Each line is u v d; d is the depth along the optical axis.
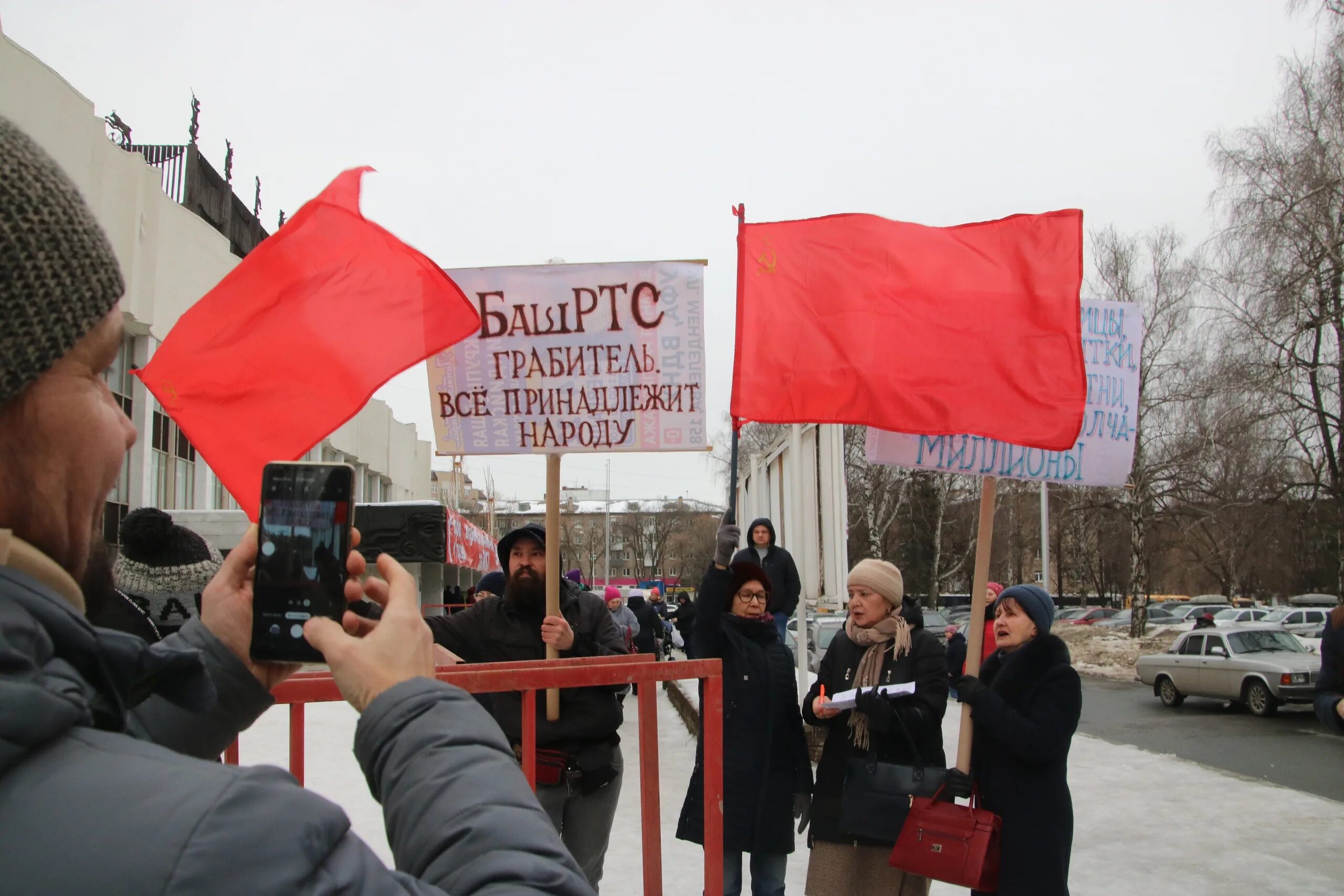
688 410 4.98
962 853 4.19
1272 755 13.19
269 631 1.26
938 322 5.07
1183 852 6.84
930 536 52.44
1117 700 21.22
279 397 2.36
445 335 2.35
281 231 2.36
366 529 18.50
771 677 5.00
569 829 4.46
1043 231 5.06
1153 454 35.34
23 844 0.79
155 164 26.00
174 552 4.14
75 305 0.91
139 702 1.06
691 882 5.86
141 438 18.66
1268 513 29.42
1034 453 5.42
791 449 10.40
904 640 4.85
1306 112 23.56
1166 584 71.00
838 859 4.74
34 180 0.91
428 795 1.06
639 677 3.28
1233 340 26.06
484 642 4.70
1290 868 6.41
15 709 0.79
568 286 5.02
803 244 5.20
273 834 0.84
